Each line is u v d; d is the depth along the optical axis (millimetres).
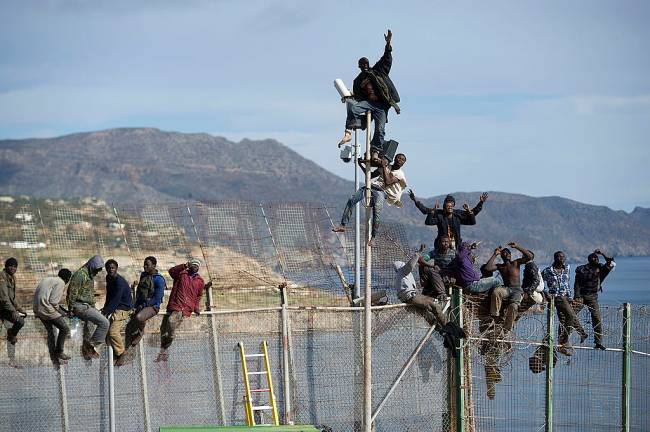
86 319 32281
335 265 38688
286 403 34312
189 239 37531
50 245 36719
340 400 35031
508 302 36094
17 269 34344
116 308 32844
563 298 37094
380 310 35469
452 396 35406
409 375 35625
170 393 33781
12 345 32281
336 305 38438
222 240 37688
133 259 36719
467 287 36156
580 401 36719
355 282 38406
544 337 35938
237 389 34469
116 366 33281
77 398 32781
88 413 32875
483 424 35312
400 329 35656
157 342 33906
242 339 34500
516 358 36156
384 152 34062
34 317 32688
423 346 35719
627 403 35906
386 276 38906
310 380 34875
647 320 37375
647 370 37750
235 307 36281
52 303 31734
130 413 33281
